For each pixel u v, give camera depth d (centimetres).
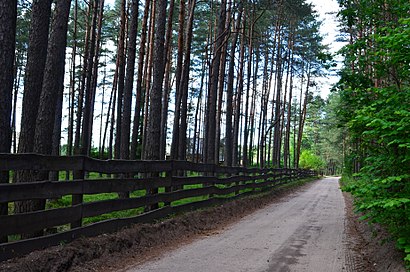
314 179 4734
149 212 830
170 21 1644
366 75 865
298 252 711
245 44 2934
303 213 1334
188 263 610
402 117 550
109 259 600
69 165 591
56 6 732
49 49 721
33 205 608
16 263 466
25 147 666
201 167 1165
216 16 2603
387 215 598
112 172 707
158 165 888
